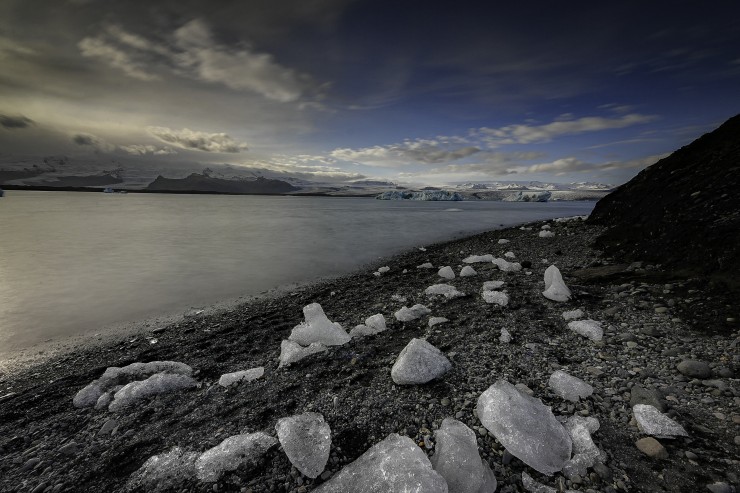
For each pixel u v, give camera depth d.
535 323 5.83
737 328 4.70
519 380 4.15
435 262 12.84
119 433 3.71
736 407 3.28
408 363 4.30
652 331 5.03
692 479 2.56
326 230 25.19
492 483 2.70
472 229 25.36
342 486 2.70
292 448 3.15
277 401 4.09
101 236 21.89
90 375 5.25
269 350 5.77
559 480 2.70
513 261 11.30
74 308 8.47
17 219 34.53
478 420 3.47
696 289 6.05
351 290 9.51
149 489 2.88
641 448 2.90
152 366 4.99
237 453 3.13
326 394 4.16
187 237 21.44
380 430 3.45
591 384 3.93
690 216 8.46
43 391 4.79
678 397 3.52
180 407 4.12
